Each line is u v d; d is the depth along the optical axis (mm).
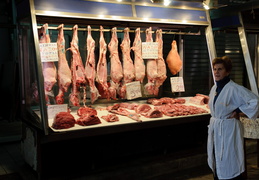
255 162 5629
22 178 4348
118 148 4844
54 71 4496
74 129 4062
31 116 4594
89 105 5430
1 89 8625
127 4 4898
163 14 5211
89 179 4320
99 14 4617
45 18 4703
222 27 6125
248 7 5570
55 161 4355
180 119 4887
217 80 3705
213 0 5582
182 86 6055
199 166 5293
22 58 4891
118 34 5973
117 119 4570
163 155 5215
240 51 8422
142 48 5254
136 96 5262
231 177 3625
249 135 4656
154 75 5297
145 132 5082
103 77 4977
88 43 4816
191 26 5789
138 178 4691
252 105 3434
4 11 8703
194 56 7379
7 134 6484
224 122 3625
